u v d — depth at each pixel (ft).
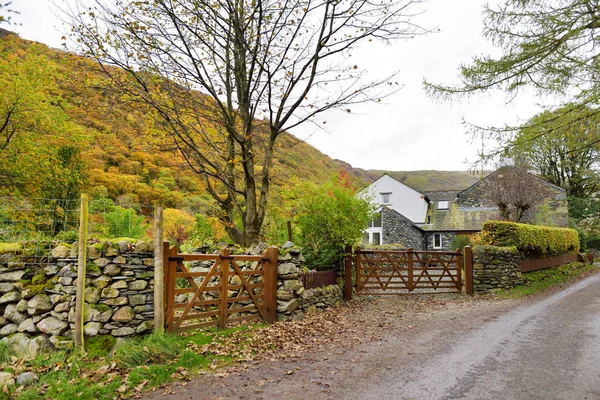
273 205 44.57
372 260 39.14
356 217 34.91
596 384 13.92
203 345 17.95
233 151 33.50
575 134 21.25
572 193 111.55
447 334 22.24
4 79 45.09
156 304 17.69
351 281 35.86
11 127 48.80
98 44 27.63
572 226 93.97
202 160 33.94
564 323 24.82
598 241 108.06
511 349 18.85
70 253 17.51
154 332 17.62
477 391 13.44
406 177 432.66
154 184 55.57
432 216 115.44
